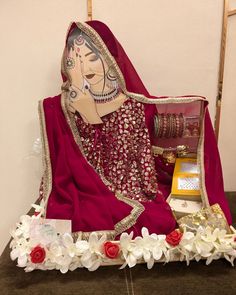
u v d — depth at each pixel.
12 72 1.12
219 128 1.21
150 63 1.12
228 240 0.83
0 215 1.27
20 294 0.74
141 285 0.77
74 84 0.96
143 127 0.99
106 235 0.86
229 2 1.07
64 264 0.79
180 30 1.09
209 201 0.95
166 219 0.89
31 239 0.83
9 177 1.23
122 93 0.98
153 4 1.06
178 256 0.84
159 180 1.09
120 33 1.09
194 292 0.74
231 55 1.13
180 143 1.11
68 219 0.88
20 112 1.16
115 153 0.99
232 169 1.26
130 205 0.92
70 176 0.96
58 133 0.97
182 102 0.99
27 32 1.08
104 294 0.74
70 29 0.94
